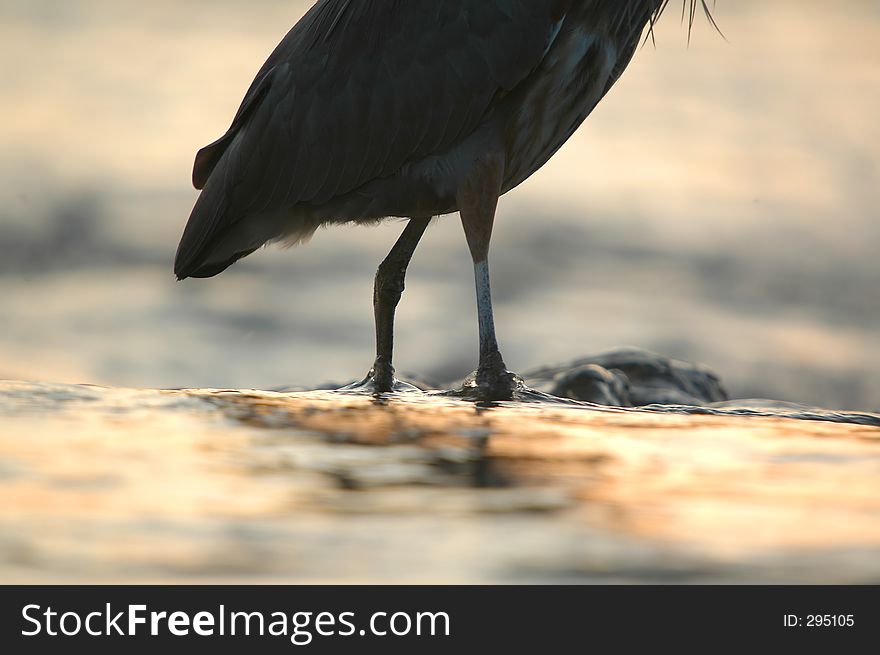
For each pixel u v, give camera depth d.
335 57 10.43
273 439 7.21
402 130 10.32
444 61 10.18
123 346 22.81
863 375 23.53
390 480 6.34
